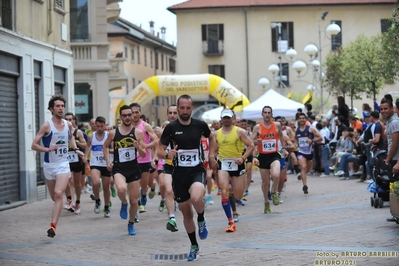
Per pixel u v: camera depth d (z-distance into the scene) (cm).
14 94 3341
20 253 1878
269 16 10069
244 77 10081
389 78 6259
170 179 2212
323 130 4794
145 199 2789
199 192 1650
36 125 3650
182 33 10119
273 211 2706
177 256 1758
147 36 11888
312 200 3070
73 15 5703
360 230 2048
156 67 12962
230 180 2388
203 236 1691
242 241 1952
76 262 1714
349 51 7944
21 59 3381
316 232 2050
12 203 3219
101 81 5725
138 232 2245
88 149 2845
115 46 10512
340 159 4459
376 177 2570
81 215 2797
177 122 1712
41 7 3709
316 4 9988
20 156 3366
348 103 9994
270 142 2644
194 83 6069
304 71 10019
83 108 5750
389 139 2239
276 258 1648
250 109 5672
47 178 2175
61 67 4056
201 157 1716
